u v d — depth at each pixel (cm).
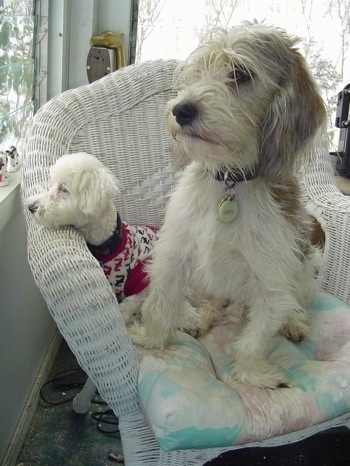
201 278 69
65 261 54
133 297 77
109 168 82
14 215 77
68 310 53
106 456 83
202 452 58
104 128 82
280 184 66
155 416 52
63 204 67
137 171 85
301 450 86
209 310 75
